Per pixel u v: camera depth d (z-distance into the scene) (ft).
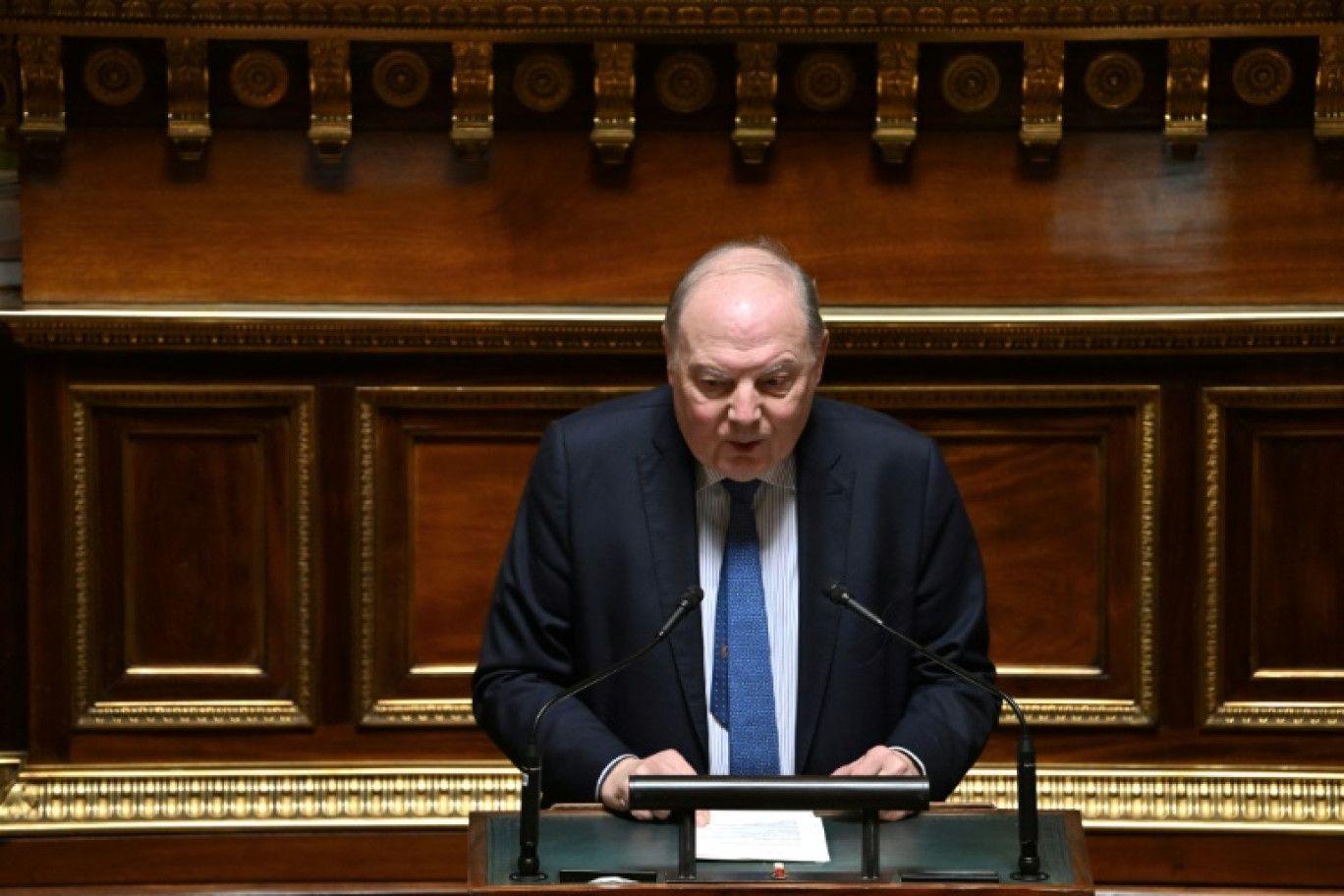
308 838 56.54
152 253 56.75
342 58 55.57
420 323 55.67
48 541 56.70
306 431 56.75
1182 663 57.31
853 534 39.14
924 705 38.19
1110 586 57.21
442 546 57.57
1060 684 57.31
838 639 38.75
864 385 56.80
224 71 56.34
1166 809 56.49
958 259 57.11
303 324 55.57
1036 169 56.90
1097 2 54.60
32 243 56.59
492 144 56.90
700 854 32.76
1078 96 56.54
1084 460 57.26
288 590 57.21
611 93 55.93
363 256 57.00
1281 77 56.24
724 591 39.45
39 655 56.90
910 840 33.73
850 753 38.65
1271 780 56.75
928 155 56.90
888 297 57.16
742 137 56.18
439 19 55.06
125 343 55.88
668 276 57.26
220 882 56.49
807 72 56.44
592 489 39.75
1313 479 56.90
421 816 56.59
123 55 56.13
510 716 38.52
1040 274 57.06
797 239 57.11
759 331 35.91
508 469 57.52
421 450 57.41
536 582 39.93
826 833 34.09
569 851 32.99
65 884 56.24
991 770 56.90
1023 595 57.47
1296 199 56.75
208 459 57.06
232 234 56.85
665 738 38.65
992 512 57.36
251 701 57.36
